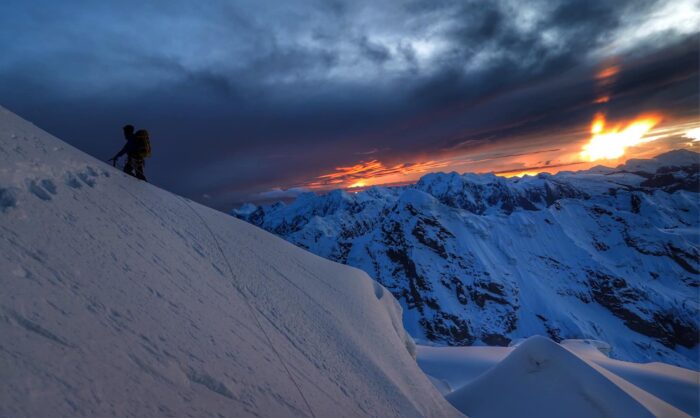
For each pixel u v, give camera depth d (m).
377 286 23.11
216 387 5.20
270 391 6.29
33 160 7.59
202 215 13.37
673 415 22.19
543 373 22.75
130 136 12.49
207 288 8.47
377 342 14.87
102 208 8.20
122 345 4.53
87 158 10.59
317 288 15.30
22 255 4.77
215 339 6.46
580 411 19.88
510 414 21.55
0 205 5.66
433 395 14.35
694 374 71.25
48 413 2.99
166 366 4.78
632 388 24.47
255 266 12.45
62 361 3.61
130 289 5.91
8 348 3.31
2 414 2.69
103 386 3.70
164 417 3.92
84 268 5.52
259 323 9.05
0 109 9.14
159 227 9.62
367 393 10.09
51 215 6.34
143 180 12.76
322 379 8.81
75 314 4.42
